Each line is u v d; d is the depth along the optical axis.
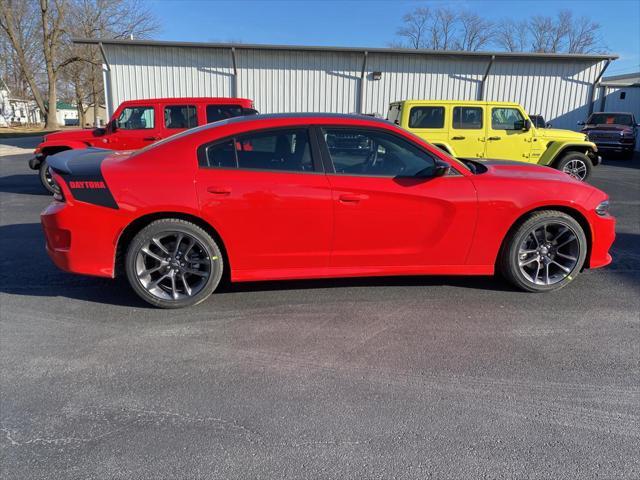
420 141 3.68
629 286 4.18
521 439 2.22
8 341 3.15
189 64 16.33
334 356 2.98
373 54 16.77
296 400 2.53
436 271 3.83
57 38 41.44
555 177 3.94
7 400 2.51
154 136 8.64
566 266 3.96
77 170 3.44
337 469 2.03
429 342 3.16
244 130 3.54
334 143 3.60
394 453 2.13
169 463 2.07
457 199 3.64
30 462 2.06
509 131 9.72
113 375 2.76
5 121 54.75
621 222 6.79
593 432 2.27
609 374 2.77
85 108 60.16
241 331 3.31
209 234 3.58
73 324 3.41
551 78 17.31
